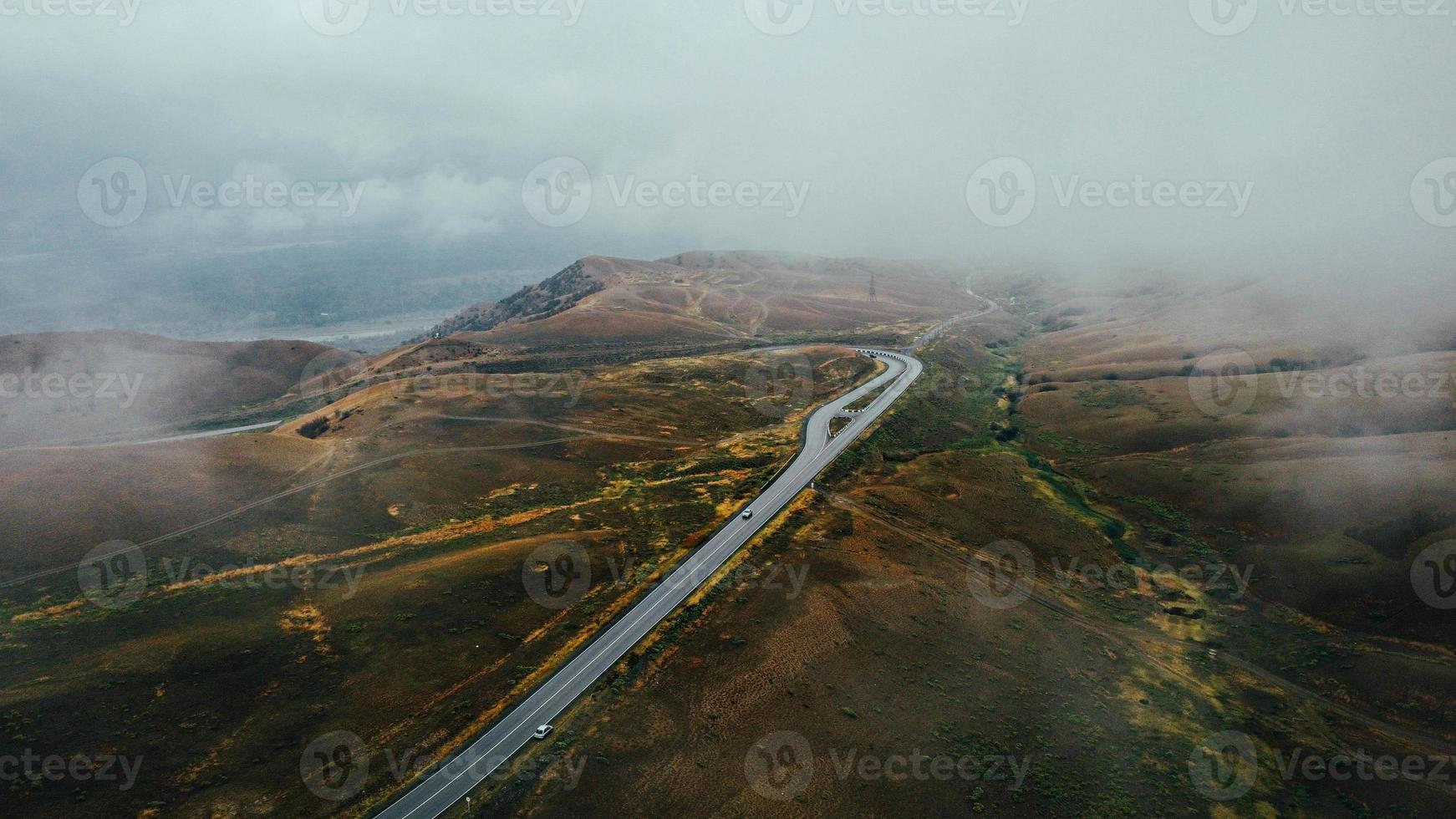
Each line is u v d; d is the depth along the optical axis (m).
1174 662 79.44
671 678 68.81
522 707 64.50
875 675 71.19
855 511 107.00
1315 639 81.25
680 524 103.19
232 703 62.31
